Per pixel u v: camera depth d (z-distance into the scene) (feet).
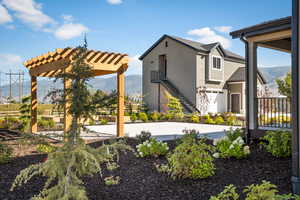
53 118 40.32
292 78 10.77
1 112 45.44
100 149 9.12
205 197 9.86
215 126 41.68
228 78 75.10
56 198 8.21
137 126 41.98
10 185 11.27
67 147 8.31
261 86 71.46
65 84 8.37
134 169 13.99
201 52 65.51
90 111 8.46
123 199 9.82
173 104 59.36
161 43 72.08
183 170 12.04
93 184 11.61
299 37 10.62
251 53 21.98
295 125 10.56
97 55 24.56
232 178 12.11
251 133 21.81
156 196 10.07
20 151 18.60
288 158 15.29
